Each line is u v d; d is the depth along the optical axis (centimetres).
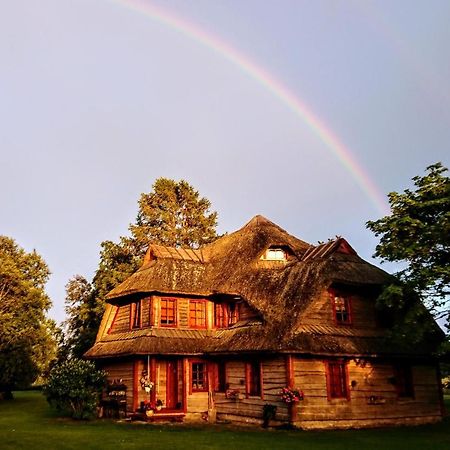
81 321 4578
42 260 4403
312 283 2231
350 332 2256
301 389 2036
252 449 1471
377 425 2133
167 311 2598
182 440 1659
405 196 2203
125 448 1489
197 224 4978
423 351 2309
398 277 2166
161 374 2492
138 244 4503
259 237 2908
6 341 3903
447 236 1986
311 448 1490
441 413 2370
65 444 1571
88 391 2412
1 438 1709
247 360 2308
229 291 2567
